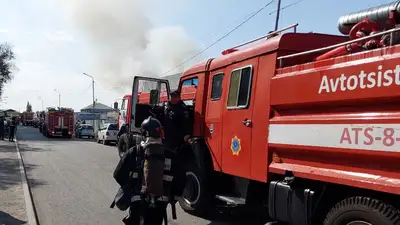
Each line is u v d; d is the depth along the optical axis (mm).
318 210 4582
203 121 7305
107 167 14789
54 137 41344
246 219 7418
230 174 6270
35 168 14156
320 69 4551
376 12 5059
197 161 7254
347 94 4156
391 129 3691
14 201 8320
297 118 4895
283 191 4953
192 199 7480
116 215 7547
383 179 3795
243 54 6176
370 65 3930
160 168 4332
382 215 3732
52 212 7746
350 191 4316
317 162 4629
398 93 3621
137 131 11227
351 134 4105
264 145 5422
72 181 11438
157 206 4395
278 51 5422
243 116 5953
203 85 7418
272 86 5316
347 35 5742
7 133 38969
